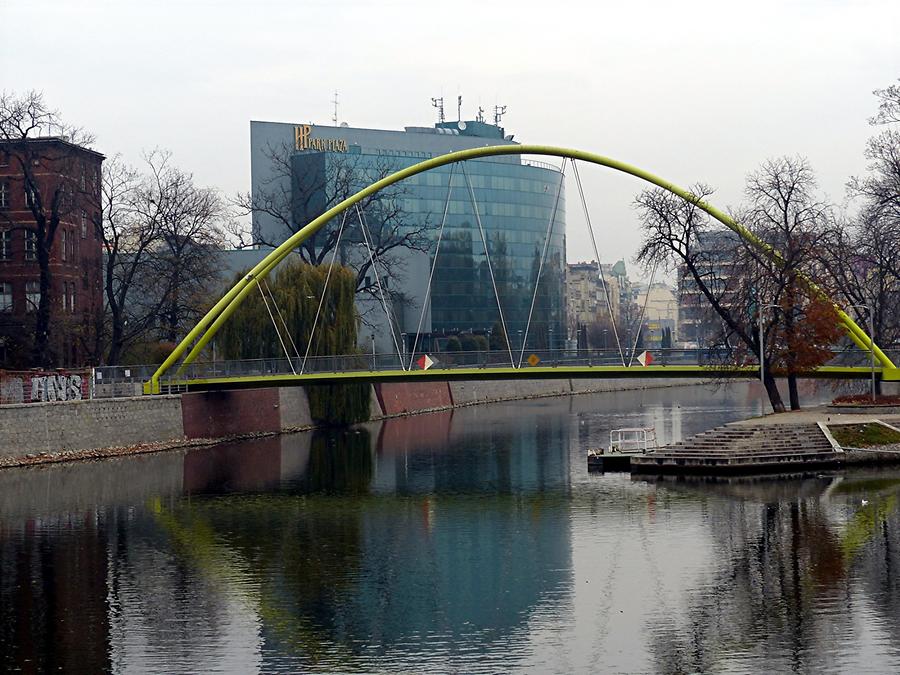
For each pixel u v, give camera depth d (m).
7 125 106.44
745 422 91.25
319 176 169.38
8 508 74.94
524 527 68.38
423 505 76.62
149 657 45.91
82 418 95.94
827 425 88.44
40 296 113.12
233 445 109.81
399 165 183.62
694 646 46.06
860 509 69.38
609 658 45.09
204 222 121.62
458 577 57.00
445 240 188.00
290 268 118.19
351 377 103.12
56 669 44.59
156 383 106.06
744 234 98.31
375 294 139.00
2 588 55.53
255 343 116.50
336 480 87.62
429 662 45.09
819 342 98.19
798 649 45.38
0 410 88.88
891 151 101.19
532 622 49.59
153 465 94.00
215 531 68.25
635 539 63.84
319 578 57.16
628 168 105.00
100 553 62.50
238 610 51.84
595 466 90.56
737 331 98.44
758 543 61.84
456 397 166.75
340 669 44.50
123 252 134.88
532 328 198.75
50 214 118.06
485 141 194.62
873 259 106.88
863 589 52.84
